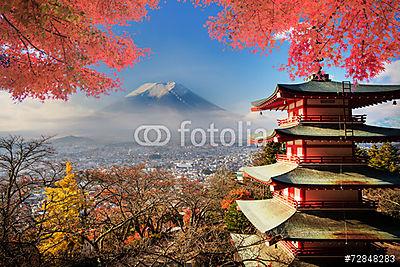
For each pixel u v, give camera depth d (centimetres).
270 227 1354
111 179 2155
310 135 1392
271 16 540
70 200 1359
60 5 422
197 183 3031
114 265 828
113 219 1767
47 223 1072
